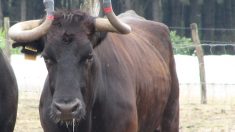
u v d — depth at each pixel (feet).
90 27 42.93
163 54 57.77
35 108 94.53
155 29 58.70
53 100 41.45
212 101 104.99
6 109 56.39
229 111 95.61
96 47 45.65
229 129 82.69
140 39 55.06
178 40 208.03
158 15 282.15
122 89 47.29
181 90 113.29
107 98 46.42
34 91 106.93
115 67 47.60
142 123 51.96
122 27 43.62
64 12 43.16
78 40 42.19
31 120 86.28
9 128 57.67
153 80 52.80
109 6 43.27
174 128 58.29
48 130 46.44
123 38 51.78
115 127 46.78
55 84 41.91
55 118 42.45
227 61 141.18
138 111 50.67
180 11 291.58
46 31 42.55
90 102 44.47
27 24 44.68
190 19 290.35
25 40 42.75
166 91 55.57
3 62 56.13
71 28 42.50
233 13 294.46
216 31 288.30
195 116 90.89
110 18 43.29
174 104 58.29
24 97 103.04
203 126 84.38
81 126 45.47
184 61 132.87
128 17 59.47
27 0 279.69
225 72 132.16
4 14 283.59
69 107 40.78
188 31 290.97
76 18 42.80
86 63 42.47
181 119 88.89
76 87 41.55
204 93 102.89
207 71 132.87
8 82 56.39
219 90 117.39
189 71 125.59
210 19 290.76
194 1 288.30
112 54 47.98
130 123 47.44
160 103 54.39
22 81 115.65
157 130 56.95
